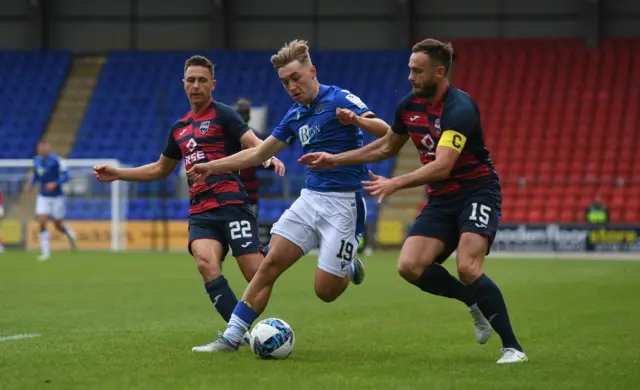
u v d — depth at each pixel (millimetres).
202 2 109312
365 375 19125
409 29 105438
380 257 73812
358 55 105188
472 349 23828
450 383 18094
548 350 23703
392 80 102875
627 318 31547
